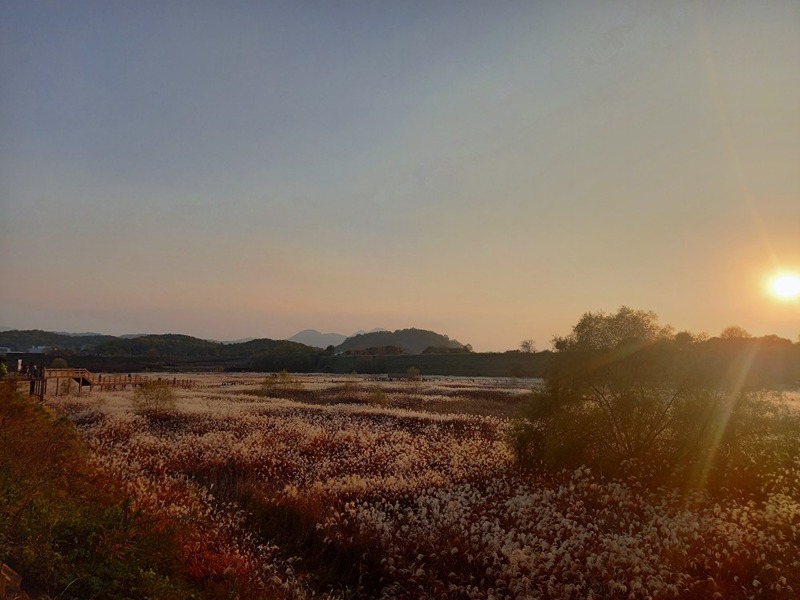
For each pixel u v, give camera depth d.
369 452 27.38
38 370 46.75
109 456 22.69
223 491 20.62
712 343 25.73
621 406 23.81
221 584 11.52
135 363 140.12
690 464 22.09
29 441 16.12
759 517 16.75
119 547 10.14
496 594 13.16
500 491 21.11
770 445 21.69
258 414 41.97
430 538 15.66
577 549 15.03
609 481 21.78
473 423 39.84
